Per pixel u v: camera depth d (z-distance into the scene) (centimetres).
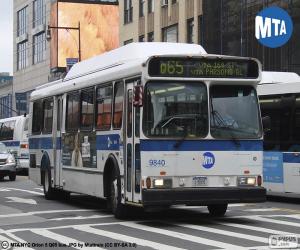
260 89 1920
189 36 4344
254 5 3591
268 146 1902
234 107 1320
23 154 3769
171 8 4550
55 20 6369
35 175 2112
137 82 1316
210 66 1304
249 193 1290
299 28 3269
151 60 1270
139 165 1276
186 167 1273
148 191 1237
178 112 1284
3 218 1462
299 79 2067
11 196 2091
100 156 1517
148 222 1358
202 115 1295
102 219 1421
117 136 1409
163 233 1188
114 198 1431
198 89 1300
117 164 1409
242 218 1422
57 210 1633
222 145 1298
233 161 1302
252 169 1313
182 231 1215
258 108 1335
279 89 1859
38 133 2078
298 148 1803
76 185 1697
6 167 3100
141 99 1260
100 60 1636
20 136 3788
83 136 1642
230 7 3797
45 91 2020
